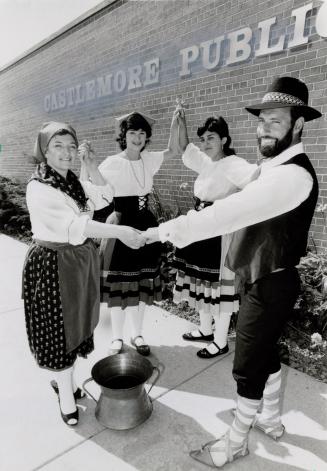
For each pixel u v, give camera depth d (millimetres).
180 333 2895
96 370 1942
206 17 3955
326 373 2357
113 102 5578
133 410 1821
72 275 1721
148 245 2385
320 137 3141
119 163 2320
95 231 1632
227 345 2625
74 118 6684
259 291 1425
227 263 1572
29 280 1737
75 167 6590
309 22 3096
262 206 1313
